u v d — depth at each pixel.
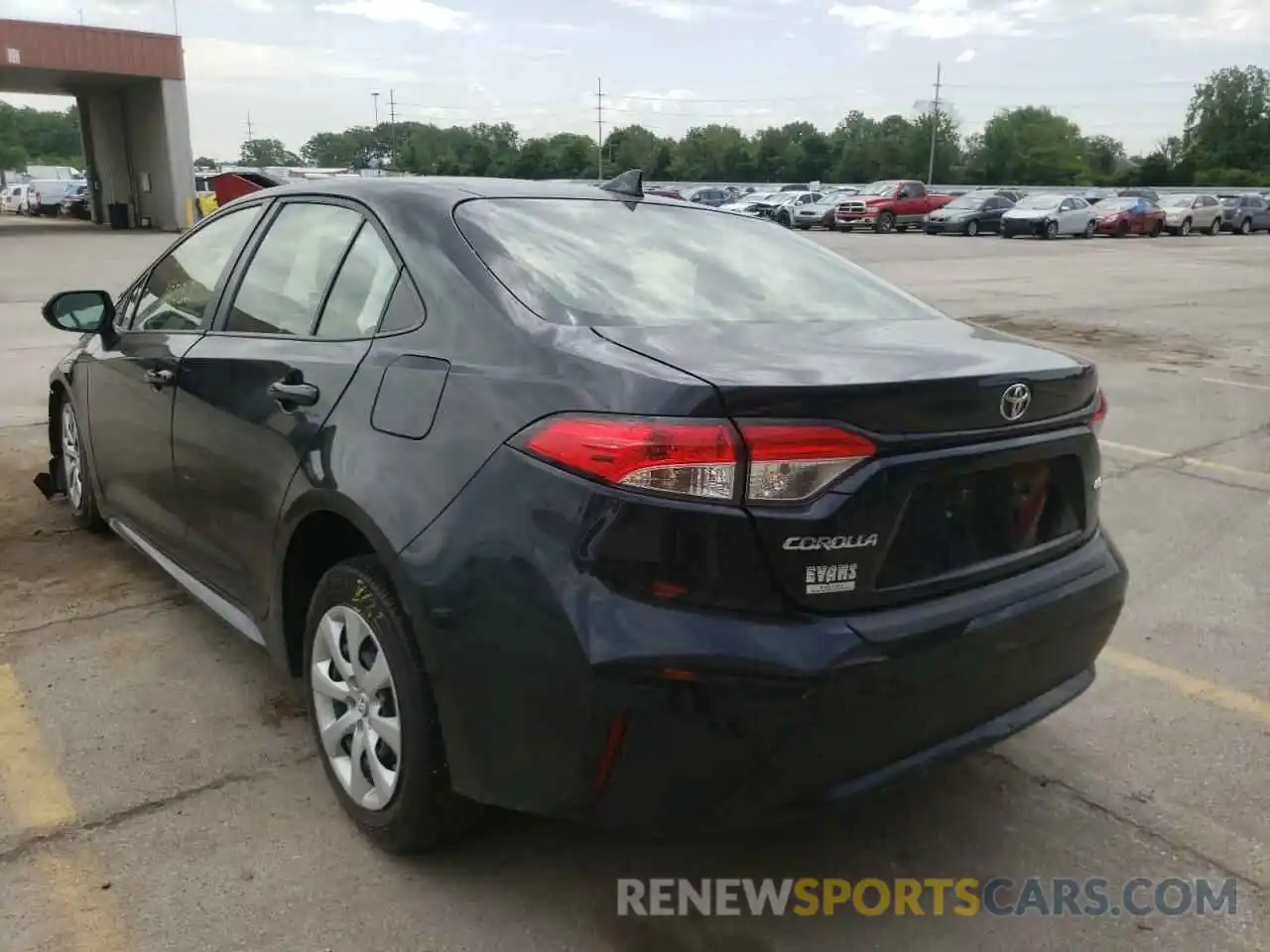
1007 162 99.12
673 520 2.13
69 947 2.44
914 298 3.51
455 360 2.56
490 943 2.49
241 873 2.71
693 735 2.14
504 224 2.95
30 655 3.89
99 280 17.95
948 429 2.36
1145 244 34.62
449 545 2.37
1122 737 3.53
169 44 36.22
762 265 3.30
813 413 2.19
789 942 2.53
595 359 2.33
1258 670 4.03
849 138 110.25
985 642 2.42
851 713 2.21
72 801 3.00
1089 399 2.80
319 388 2.88
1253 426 8.11
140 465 4.03
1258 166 97.62
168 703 3.56
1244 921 2.65
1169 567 5.11
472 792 2.48
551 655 2.21
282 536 2.99
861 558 2.25
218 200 22.77
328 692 2.90
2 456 6.49
